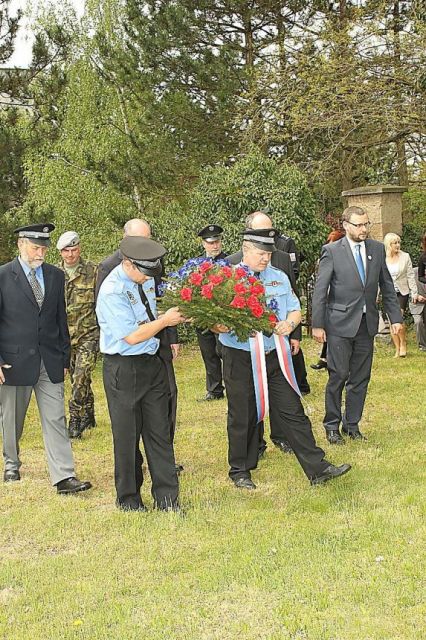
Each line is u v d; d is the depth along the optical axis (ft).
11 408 22.52
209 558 16.70
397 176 64.95
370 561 16.01
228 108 63.41
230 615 14.14
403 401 31.30
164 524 18.69
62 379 21.84
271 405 21.18
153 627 13.79
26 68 67.46
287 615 13.98
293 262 32.89
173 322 19.12
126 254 18.90
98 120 72.74
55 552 17.67
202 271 19.51
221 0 64.90
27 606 14.88
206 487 21.66
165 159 65.51
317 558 16.25
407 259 41.47
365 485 20.95
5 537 18.54
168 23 63.05
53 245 68.54
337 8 66.33
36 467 24.67
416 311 41.78
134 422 19.62
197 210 47.37
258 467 23.26
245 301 19.07
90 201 69.26
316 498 20.02
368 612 13.89
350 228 25.07
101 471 23.79
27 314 21.33
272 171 47.14
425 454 23.91
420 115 51.67
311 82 54.29
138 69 64.34
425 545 16.70
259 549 16.88
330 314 25.31
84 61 73.56
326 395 25.62
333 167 60.03
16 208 60.29
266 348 20.86
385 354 41.75
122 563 16.67
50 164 69.87
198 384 36.58
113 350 19.38
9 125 64.39
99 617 14.17
